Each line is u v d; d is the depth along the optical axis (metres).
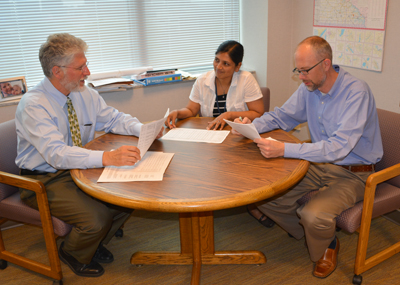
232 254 1.96
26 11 2.74
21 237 2.30
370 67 2.52
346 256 1.99
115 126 2.06
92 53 3.03
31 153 1.81
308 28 3.00
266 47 3.14
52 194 1.74
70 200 1.71
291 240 2.17
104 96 2.84
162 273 1.95
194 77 3.10
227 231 2.29
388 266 1.90
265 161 1.61
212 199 1.29
